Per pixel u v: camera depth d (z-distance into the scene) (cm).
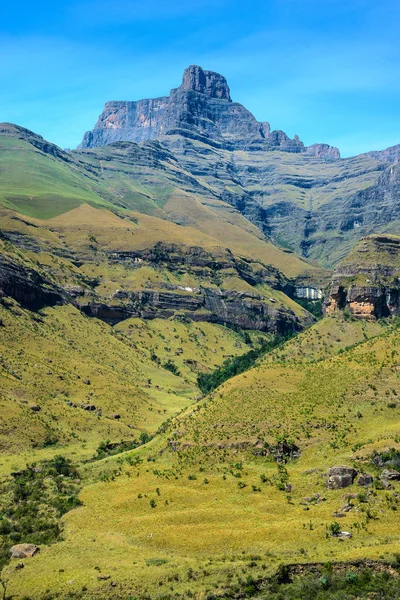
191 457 13775
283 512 11031
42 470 14988
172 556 10119
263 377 16862
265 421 14425
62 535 11256
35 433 17600
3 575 9881
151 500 12100
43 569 9969
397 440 12262
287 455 13112
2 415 17688
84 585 9350
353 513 10550
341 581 9050
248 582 9169
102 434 19088
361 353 17062
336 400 14625
